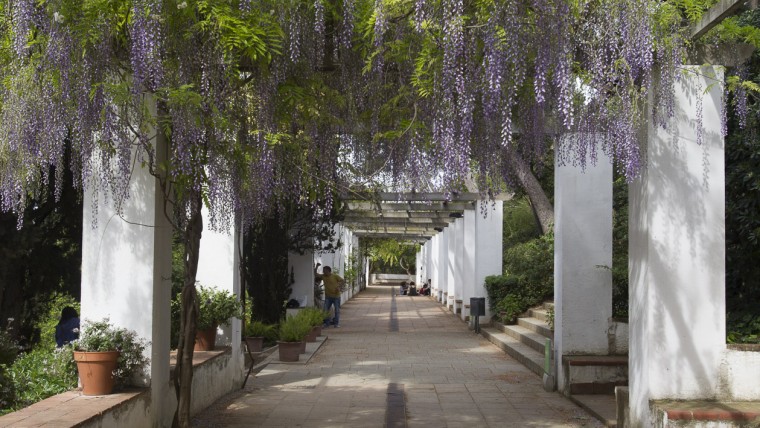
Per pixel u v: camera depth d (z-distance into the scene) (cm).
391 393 845
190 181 507
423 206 1841
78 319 809
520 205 2061
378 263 5475
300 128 578
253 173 542
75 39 447
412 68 534
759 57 634
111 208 566
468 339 1520
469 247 1972
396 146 576
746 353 546
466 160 477
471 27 443
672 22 498
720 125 552
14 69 464
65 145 547
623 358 818
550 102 531
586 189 846
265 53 497
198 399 708
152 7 435
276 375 997
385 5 456
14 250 807
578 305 843
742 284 683
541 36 443
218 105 496
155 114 537
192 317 559
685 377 545
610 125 514
